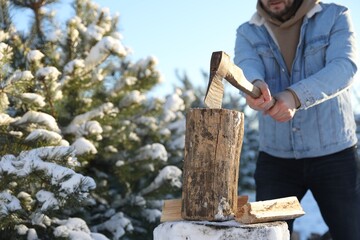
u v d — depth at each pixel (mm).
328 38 2445
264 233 1498
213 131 1577
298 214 1686
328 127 2475
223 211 1572
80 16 4660
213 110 1581
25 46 4078
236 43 2688
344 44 2373
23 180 2807
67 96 4109
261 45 2578
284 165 2586
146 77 4457
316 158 2506
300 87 2098
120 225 4098
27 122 3328
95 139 3916
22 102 3596
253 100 1991
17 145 3184
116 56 4090
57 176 2752
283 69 2547
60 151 2912
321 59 2471
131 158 4430
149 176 4652
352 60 2305
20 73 3229
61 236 3260
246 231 1490
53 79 3494
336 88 2186
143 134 4758
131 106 4344
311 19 2502
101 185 4203
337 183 2465
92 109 4184
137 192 4566
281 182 2566
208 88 1553
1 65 3150
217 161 1576
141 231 4395
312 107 2475
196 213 1576
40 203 2875
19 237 3123
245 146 6910
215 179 1573
